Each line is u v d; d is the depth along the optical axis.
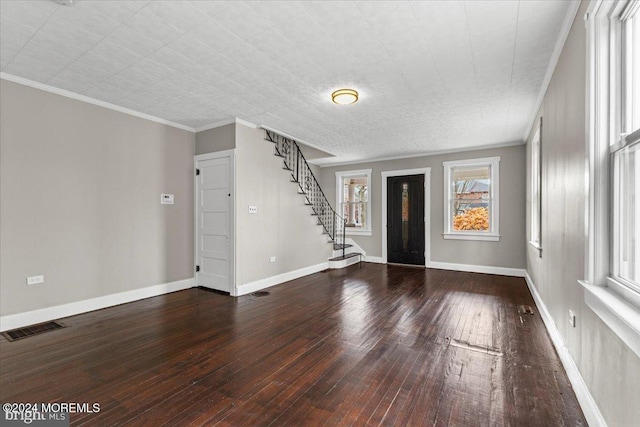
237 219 4.39
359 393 1.98
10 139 3.02
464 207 6.27
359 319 3.38
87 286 3.60
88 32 2.30
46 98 3.26
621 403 1.35
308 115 4.18
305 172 7.06
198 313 3.59
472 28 2.25
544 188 3.33
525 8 2.03
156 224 4.34
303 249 5.87
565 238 2.37
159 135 4.38
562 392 1.99
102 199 3.74
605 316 1.45
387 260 7.15
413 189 6.81
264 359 2.45
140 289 4.14
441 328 3.10
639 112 1.48
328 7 2.02
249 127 4.62
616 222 1.63
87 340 2.80
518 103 3.69
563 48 2.37
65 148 3.41
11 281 3.03
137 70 2.92
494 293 4.45
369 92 3.39
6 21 2.15
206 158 4.71
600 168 1.70
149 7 2.02
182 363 2.38
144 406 1.84
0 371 2.25
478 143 5.68
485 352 2.56
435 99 3.58
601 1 1.57
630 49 1.55
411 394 1.97
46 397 1.93
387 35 2.34
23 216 3.11
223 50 2.55
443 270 6.22
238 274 4.39
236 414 1.77
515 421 1.71
